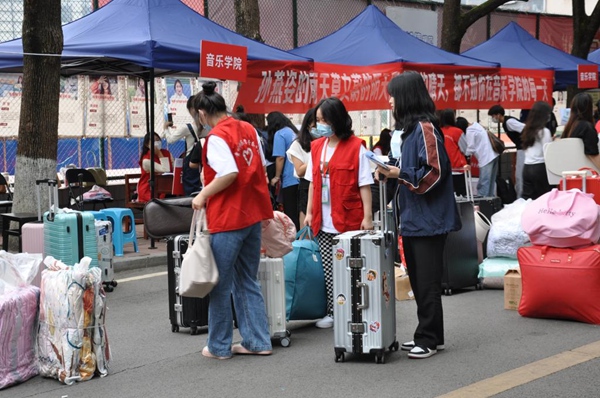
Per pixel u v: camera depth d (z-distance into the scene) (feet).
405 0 62.59
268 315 21.01
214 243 19.16
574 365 18.66
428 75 43.98
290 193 33.86
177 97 51.88
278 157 33.86
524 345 20.56
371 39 46.68
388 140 45.24
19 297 18.44
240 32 45.68
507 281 24.73
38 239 27.58
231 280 19.66
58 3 33.50
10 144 46.01
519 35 58.39
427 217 18.94
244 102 38.70
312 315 22.86
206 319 22.76
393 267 19.88
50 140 33.86
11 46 36.83
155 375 18.85
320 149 22.58
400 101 19.24
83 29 37.63
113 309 26.40
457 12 55.06
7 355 18.17
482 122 70.18
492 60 54.39
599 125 34.96
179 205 26.58
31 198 33.55
